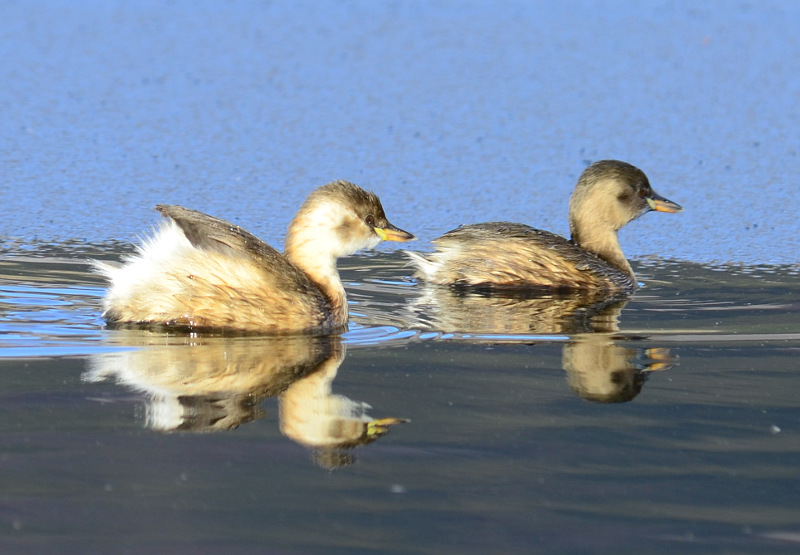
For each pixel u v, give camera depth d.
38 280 15.03
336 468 8.84
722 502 8.34
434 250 17.83
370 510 8.09
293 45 33.03
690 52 33.44
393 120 26.12
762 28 36.78
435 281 16.64
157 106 26.70
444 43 33.78
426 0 40.19
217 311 12.80
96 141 23.91
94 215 19.11
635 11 39.22
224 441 9.32
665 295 15.74
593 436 9.66
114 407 10.03
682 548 7.60
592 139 24.98
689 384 11.20
